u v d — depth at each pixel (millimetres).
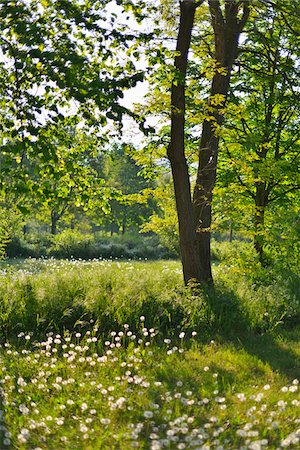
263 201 16828
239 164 12625
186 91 12469
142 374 7930
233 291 11914
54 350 8547
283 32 16219
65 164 9070
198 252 12422
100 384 6902
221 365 8586
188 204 12289
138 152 12938
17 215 18234
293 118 17438
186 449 5402
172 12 12258
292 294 12500
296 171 16312
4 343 9734
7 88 8641
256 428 5945
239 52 14031
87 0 9391
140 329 10219
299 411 6461
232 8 13375
